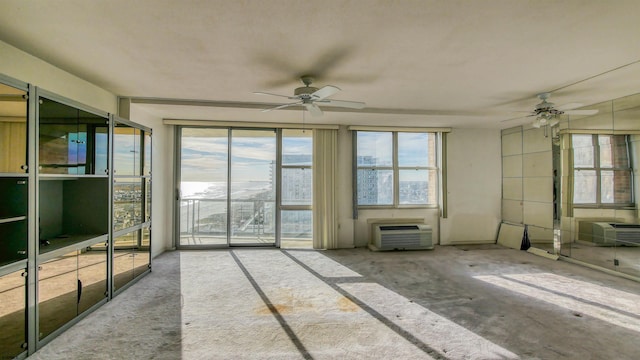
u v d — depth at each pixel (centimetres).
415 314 284
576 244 462
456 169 600
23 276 216
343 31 222
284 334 247
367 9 192
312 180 554
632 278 382
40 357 214
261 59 273
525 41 238
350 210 567
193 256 488
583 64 284
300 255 501
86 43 242
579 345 232
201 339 238
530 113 479
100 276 302
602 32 222
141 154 388
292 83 340
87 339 238
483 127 596
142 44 243
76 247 268
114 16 201
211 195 548
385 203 589
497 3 185
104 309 291
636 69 296
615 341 237
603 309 295
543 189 525
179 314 281
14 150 214
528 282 373
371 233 568
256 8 191
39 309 228
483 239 607
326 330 254
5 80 201
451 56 267
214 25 213
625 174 396
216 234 550
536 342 236
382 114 474
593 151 438
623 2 184
